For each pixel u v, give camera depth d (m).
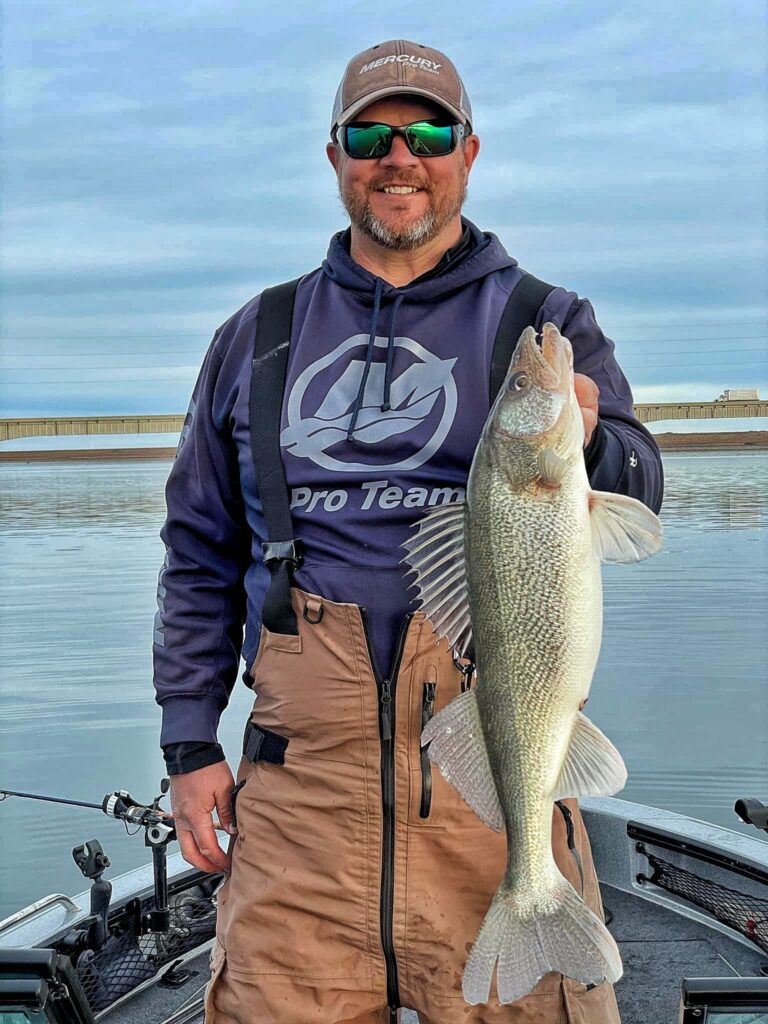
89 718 13.27
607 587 24.80
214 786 2.74
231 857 2.58
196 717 2.78
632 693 13.87
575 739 2.21
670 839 3.98
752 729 11.60
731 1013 2.25
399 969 2.36
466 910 2.34
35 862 7.61
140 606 23.45
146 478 73.69
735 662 15.74
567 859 2.38
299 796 2.40
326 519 2.46
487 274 2.62
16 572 29.19
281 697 2.43
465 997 2.11
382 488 2.45
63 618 21.97
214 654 2.85
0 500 55.22
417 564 2.29
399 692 2.33
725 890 3.76
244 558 2.92
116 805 3.58
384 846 2.33
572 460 2.15
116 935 3.56
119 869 7.46
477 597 2.22
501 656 2.20
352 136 2.58
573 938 2.15
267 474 2.55
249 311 2.81
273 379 2.64
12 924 3.41
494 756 2.22
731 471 59.59
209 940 3.89
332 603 2.38
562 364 2.16
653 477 2.47
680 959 3.71
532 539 2.16
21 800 9.41
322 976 2.38
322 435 2.52
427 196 2.58
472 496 2.22
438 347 2.53
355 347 2.59
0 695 14.73
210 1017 2.53
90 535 38.88
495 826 2.24
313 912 2.38
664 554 30.14
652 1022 3.34
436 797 2.31
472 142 2.78
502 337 2.51
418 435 2.46
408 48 2.61
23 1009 2.21
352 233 2.72
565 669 2.16
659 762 10.36
